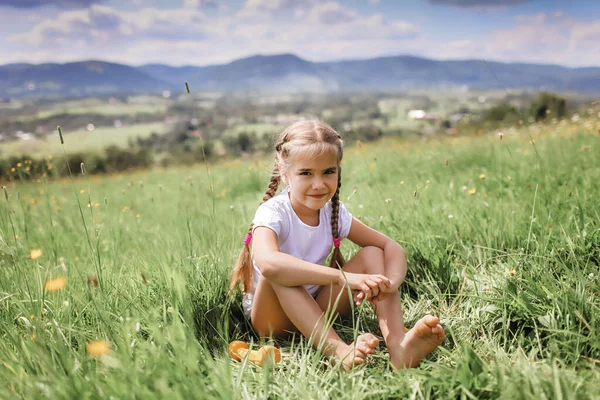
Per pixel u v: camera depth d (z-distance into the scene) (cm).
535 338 176
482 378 143
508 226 265
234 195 654
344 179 622
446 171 511
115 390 133
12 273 229
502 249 248
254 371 172
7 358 155
